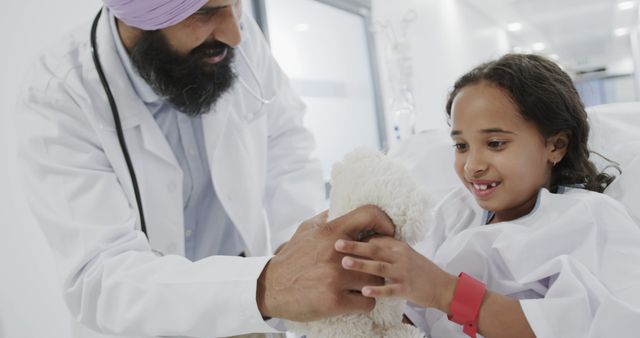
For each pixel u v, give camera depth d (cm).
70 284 71
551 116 77
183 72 87
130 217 81
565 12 563
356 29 337
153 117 100
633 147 97
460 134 79
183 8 76
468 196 98
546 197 75
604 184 89
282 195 117
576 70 800
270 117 125
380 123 351
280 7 263
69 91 86
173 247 98
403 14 387
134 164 93
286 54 267
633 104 112
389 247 56
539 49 773
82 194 77
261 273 59
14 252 118
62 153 79
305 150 127
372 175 60
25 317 119
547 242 71
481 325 63
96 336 89
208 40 84
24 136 82
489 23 596
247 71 114
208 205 113
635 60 640
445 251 86
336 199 63
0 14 123
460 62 480
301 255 56
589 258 66
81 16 148
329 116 302
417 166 128
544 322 60
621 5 534
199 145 106
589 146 95
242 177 108
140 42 86
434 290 61
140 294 64
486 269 79
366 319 58
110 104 90
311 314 54
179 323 62
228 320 60
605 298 58
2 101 121
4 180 118
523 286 72
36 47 132
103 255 70
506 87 76
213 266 63
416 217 58
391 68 338
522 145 75
